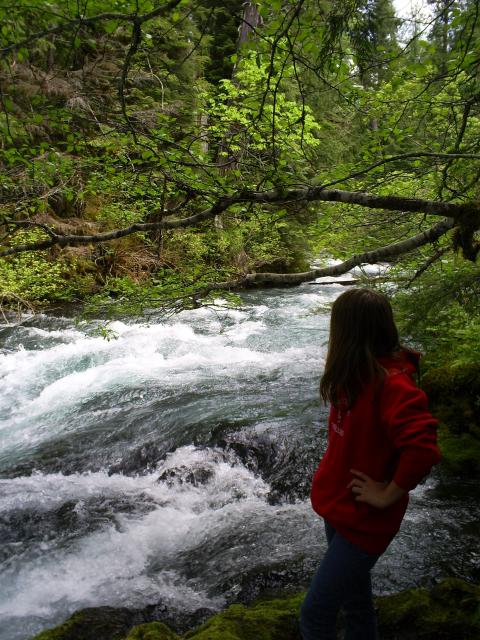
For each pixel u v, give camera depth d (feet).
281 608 10.20
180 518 15.28
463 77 12.00
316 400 22.17
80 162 12.73
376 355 5.99
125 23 9.17
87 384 26.43
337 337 6.12
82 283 18.26
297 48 10.11
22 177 13.56
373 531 5.95
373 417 5.87
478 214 8.63
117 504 16.15
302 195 9.44
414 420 5.53
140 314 14.94
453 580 10.11
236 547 13.37
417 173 12.30
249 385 25.07
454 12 9.53
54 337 33.63
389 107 14.16
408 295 14.98
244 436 18.92
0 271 36.65
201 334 34.53
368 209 15.92
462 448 17.10
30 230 38.14
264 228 12.92
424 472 5.44
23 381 27.25
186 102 27.94
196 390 24.53
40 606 11.76
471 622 9.05
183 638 9.41
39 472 18.44
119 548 13.87
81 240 10.83
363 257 10.36
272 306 42.29
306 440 18.26
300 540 13.39
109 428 21.09
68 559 13.51
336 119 29.12
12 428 22.39
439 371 20.12
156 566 13.02
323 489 6.31
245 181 10.50
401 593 10.10
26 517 15.43
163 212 10.44
